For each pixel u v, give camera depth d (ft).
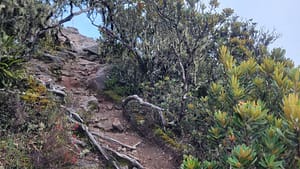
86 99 22.93
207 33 24.07
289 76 12.19
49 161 14.92
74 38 40.42
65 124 17.63
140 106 21.94
